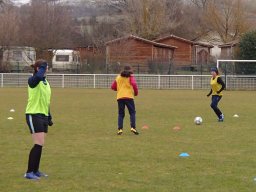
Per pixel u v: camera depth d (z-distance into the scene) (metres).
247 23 68.62
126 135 13.22
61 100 26.53
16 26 55.69
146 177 8.09
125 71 13.20
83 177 8.10
